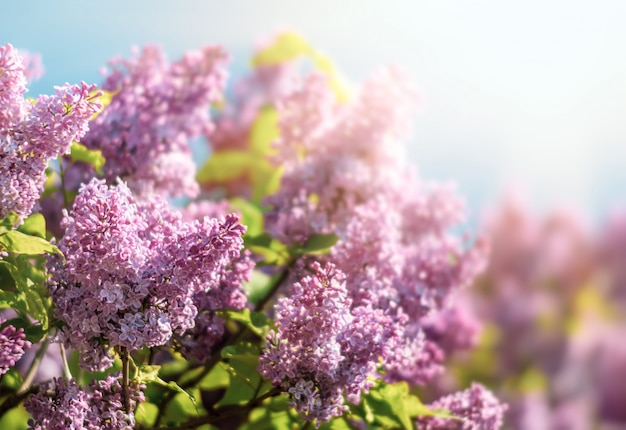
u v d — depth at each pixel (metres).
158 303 0.96
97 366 0.98
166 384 1.03
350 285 1.12
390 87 1.30
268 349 1.00
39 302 0.99
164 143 1.25
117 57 1.26
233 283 1.11
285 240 1.24
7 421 1.24
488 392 1.22
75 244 0.95
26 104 0.97
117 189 0.98
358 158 1.30
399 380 1.23
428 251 1.23
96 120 1.21
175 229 0.98
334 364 0.97
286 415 1.20
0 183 0.94
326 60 1.51
